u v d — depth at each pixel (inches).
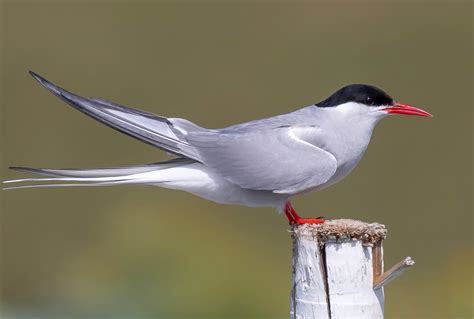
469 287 511.8
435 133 633.0
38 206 586.6
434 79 687.7
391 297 507.2
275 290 475.5
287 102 666.2
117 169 327.3
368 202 574.6
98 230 565.9
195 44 738.2
